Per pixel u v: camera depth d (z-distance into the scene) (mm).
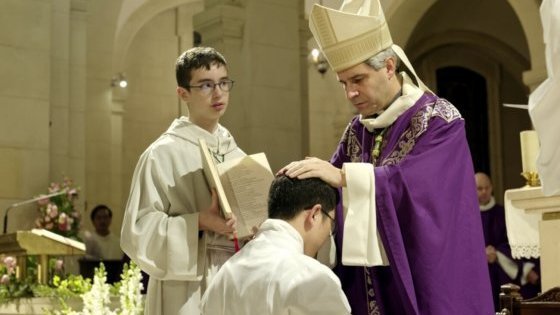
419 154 3064
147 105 18531
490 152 18625
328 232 2846
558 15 2844
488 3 16891
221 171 3406
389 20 12703
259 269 2637
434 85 17938
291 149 11156
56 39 12023
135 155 18250
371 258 2988
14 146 10031
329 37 3170
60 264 7719
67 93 12039
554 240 4383
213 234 3508
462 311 2947
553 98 2895
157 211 3449
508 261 6961
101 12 16734
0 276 6285
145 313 3566
